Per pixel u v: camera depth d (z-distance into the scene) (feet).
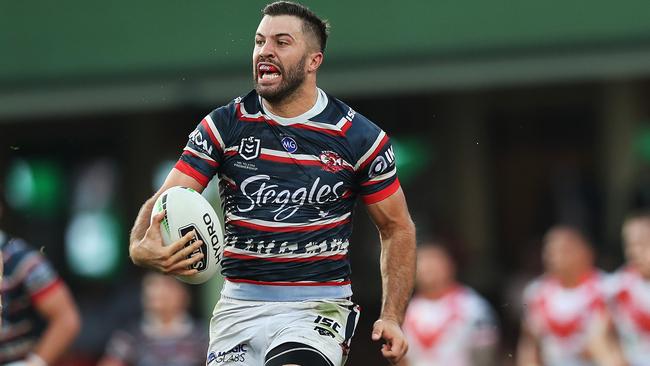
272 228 58.80
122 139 182.80
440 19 136.98
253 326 59.52
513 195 179.11
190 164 58.90
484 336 113.80
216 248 57.52
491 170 178.91
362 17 137.90
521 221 178.60
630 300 108.68
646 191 162.09
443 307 114.01
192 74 140.05
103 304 151.94
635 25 132.77
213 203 98.27
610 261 155.84
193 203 57.11
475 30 136.36
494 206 178.40
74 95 146.61
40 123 183.62
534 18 135.13
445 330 113.70
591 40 133.90
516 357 153.99
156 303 109.91
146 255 56.08
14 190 182.50
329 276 59.93
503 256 177.99
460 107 178.19
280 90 57.62
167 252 55.72
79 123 183.52
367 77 139.44
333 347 58.59
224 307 60.59
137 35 141.90
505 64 137.08
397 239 61.46
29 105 148.36
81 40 144.46
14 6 146.72
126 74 142.51
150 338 109.50
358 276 170.19
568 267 112.16
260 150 58.70
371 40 137.90
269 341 59.11
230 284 60.49
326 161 58.75
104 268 180.14
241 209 59.16
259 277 59.52
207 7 137.18
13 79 146.30
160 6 140.26
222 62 138.51
